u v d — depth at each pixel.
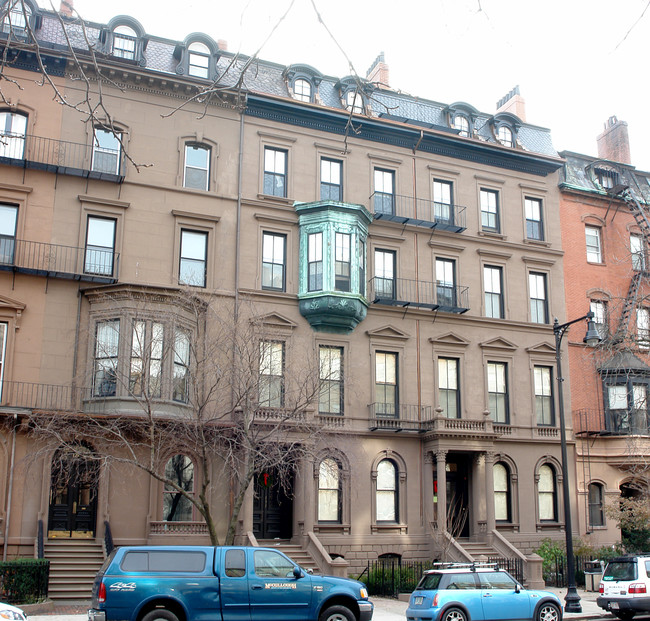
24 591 20.19
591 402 34.97
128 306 25.66
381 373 30.97
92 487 25.22
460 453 31.19
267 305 29.34
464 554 26.95
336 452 29.03
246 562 15.64
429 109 35.81
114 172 28.36
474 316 33.06
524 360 33.78
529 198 36.38
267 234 30.34
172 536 25.56
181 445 25.89
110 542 24.08
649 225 38.53
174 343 24.83
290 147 31.42
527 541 31.48
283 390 27.20
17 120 27.44
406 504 29.70
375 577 25.73
